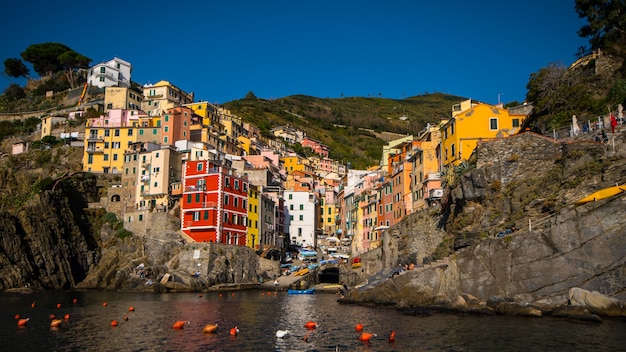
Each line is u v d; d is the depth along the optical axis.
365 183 135.25
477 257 58.31
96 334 47.19
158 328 50.50
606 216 50.78
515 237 56.06
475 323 49.03
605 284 49.31
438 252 73.31
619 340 39.19
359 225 134.12
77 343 43.00
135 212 116.94
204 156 132.50
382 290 68.69
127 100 171.88
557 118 72.62
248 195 123.06
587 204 52.53
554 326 45.38
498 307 53.22
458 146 82.69
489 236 61.84
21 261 96.94
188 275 99.75
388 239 93.44
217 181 111.31
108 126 147.25
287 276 114.12
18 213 103.00
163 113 151.00
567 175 59.47
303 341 43.72
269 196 141.88
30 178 122.50
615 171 54.72
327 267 118.44
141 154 126.12
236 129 190.12
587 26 83.38
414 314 57.12
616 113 62.91
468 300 57.25
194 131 152.00
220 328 50.69
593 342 38.88
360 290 74.69
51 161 144.38
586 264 50.84
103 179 135.25
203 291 96.50
